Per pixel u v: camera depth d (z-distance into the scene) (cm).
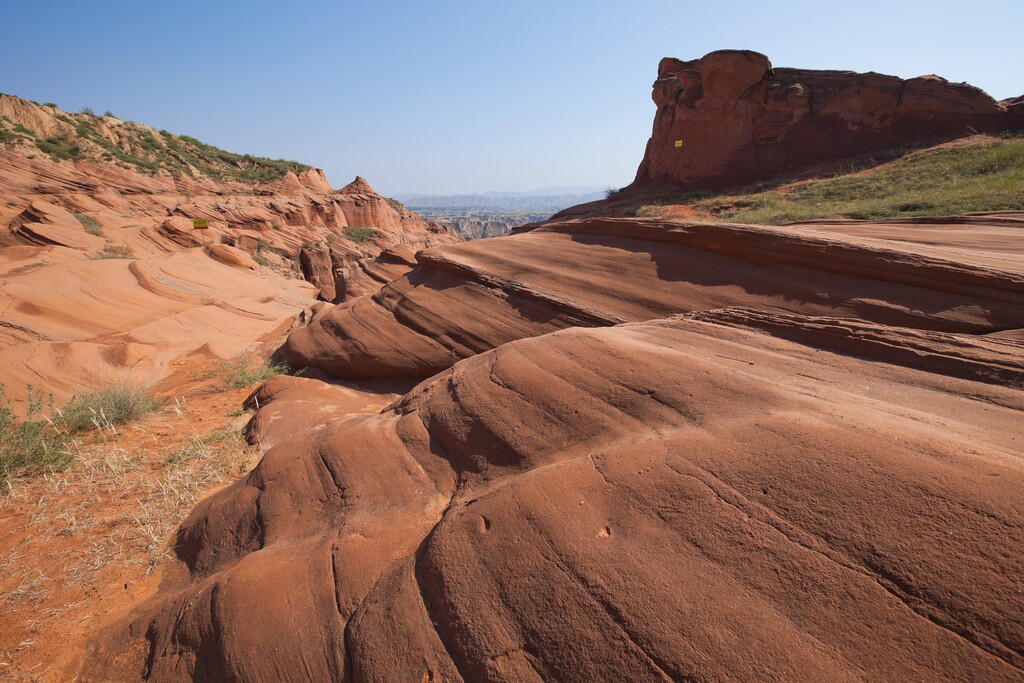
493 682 234
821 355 457
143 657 346
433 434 483
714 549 247
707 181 2427
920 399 363
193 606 356
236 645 309
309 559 359
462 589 279
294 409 871
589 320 848
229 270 2538
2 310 1409
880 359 431
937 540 216
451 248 1267
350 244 4972
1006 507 219
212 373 1350
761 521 252
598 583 250
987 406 340
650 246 956
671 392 408
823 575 219
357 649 279
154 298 1892
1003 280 547
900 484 246
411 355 1023
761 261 790
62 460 689
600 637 229
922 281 611
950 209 1239
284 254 4312
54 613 414
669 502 281
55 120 4619
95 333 1540
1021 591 189
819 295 678
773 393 373
